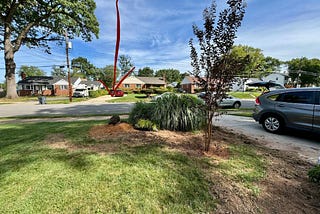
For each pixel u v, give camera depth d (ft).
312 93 15.17
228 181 7.78
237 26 9.04
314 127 14.64
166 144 11.83
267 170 8.91
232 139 13.98
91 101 66.95
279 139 15.01
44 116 28.45
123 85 152.56
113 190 6.82
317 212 6.18
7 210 5.79
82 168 8.32
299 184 7.80
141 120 15.16
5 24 64.64
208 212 6.04
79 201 6.22
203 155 10.32
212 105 10.29
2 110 39.75
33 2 56.90
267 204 6.52
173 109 15.31
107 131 14.35
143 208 6.05
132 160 9.26
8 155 9.81
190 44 10.09
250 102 62.28
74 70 189.98
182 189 7.07
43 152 10.19
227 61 9.38
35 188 6.85
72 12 60.18
